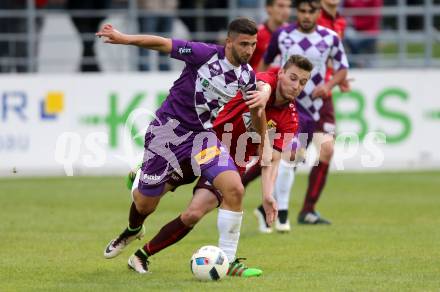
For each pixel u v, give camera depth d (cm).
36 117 4403
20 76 4394
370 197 3688
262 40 3338
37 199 3600
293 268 2180
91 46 4856
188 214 2086
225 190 2048
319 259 2312
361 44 4947
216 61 2048
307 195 3025
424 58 4947
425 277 2050
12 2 4903
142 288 1909
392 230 2838
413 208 3369
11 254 2403
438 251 2430
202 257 2005
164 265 2233
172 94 2095
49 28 5000
